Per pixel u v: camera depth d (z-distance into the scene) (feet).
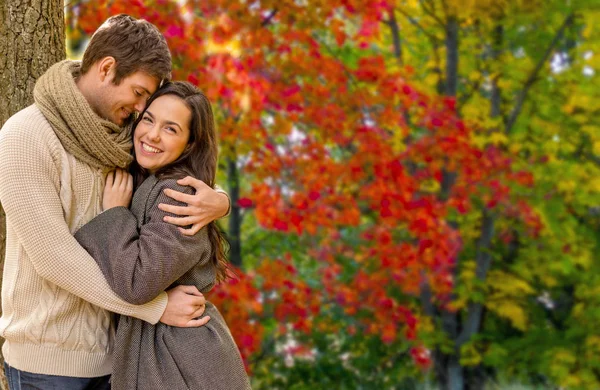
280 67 18.58
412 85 19.60
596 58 19.31
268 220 18.84
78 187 6.14
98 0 15.80
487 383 21.03
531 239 20.40
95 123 6.02
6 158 5.81
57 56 8.03
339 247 20.76
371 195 18.63
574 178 19.29
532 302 21.29
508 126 20.63
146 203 6.31
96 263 5.98
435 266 19.02
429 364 20.12
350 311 19.71
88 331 6.30
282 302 19.71
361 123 19.27
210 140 6.70
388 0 18.81
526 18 19.98
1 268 7.92
